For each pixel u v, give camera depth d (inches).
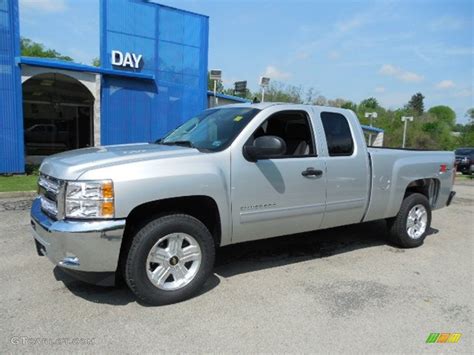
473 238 263.9
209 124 183.5
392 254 218.1
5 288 155.1
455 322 140.2
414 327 135.6
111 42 537.6
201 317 136.8
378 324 136.6
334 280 175.3
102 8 526.3
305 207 179.2
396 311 146.9
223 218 155.4
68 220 130.6
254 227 166.1
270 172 165.9
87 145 756.6
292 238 240.4
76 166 134.8
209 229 164.7
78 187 129.3
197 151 155.1
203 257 151.3
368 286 169.8
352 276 181.3
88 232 127.3
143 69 566.6
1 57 454.6
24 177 457.4
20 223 255.1
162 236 140.9
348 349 120.6
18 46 462.3
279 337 125.7
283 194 170.7
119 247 132.0
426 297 160.7
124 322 131.6
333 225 197.2
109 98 542.6
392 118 2156.7
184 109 610.5
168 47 583.5
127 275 138.6
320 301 152.9
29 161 644.7
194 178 144.8
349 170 193.5
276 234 176.6
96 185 129.0
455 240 256.4
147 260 139.4
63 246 129.3
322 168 182.9
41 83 651.5
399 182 217.8
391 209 218.1
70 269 133.1
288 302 150.9
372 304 152.1
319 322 136.3
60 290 154.6
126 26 546.3
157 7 566.6
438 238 260.1
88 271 132.3
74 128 747.4
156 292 141.8
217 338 123.9
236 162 157.5
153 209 146.7
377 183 207.5
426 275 186.5
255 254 207.9
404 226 224.4
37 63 472.4
